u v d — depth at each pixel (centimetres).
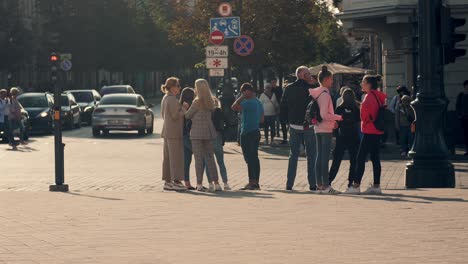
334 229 1372
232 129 4028
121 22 9919
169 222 1475
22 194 1981
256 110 2167
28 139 4650
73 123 5612
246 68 5103
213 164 2134
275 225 1425
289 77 4016
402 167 2831
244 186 2267
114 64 9969
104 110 4856
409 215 1516
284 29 4869
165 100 2141
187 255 1170
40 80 11181
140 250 1211
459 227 1373
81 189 2186
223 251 1196
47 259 1152
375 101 1947
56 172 2127
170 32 5031
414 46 2483
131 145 4091
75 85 10662
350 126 2042
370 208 1623
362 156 1966
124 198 1869
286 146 3903
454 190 1973
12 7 8381
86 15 9788
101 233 1364
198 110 2123
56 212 1623
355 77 5153
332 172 2062
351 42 8444
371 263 1092
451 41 2083
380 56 5381
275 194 1955
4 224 1469
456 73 3956
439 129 2095
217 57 3447
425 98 2091
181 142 2148
